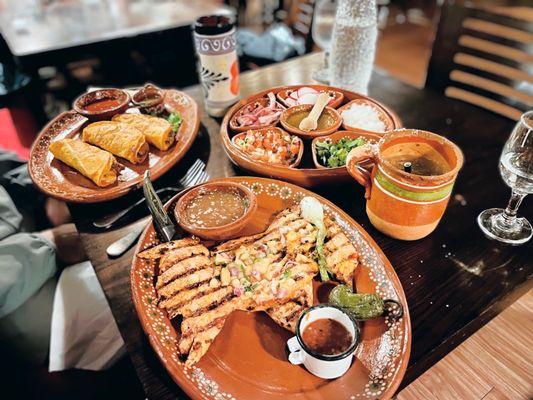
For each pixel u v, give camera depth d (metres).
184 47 4.05
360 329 1.04
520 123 1.30
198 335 1.01
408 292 1.19
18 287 1.56
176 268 1.14
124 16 3.98
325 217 1.29
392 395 0.89
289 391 0.94
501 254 1.29
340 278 1.14
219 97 1.90
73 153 1.53
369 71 2.02
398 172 1.13
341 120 1.66
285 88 1.91
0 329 1.54
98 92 1.85
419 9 7.01
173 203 1.32
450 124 1.94
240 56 3.75
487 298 1.17
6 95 3.18
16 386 1.49
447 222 1.41
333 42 1.94
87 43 3.45
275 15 5.11
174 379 0.93
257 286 1.11
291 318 1.05
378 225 1.31
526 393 1.54
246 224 1.23
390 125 1.65
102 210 1.46
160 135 1.61
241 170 1.62
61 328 1.62
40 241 1.71
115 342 1.61
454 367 1.61
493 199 1.50
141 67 4.34
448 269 1.25
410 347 0.97
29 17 3.90
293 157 1.53
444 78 2.67
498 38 2.33
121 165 1.60
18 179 2.05
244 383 0.96
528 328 1.73
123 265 1.27
